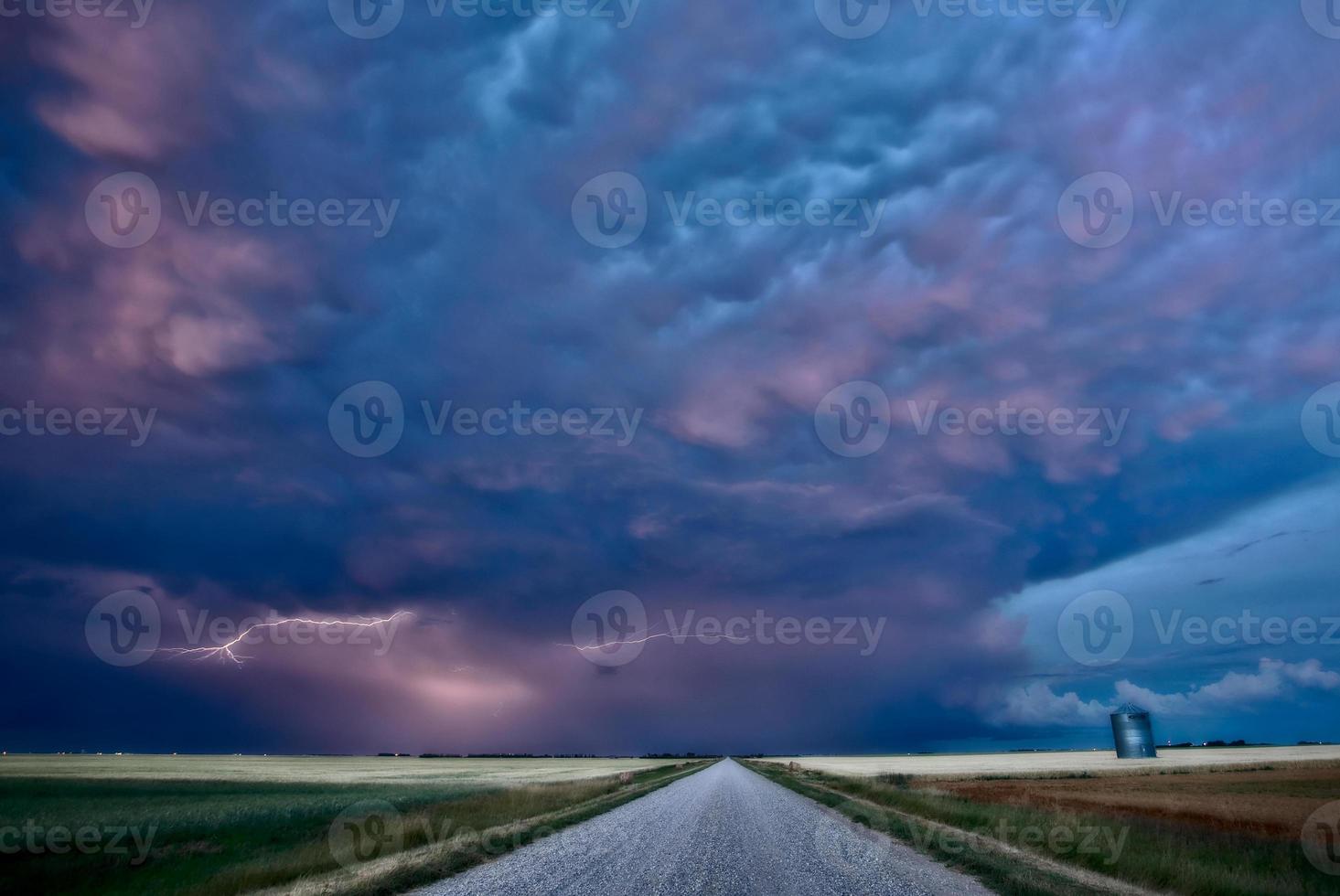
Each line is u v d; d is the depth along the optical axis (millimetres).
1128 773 58406
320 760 118125
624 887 11500
